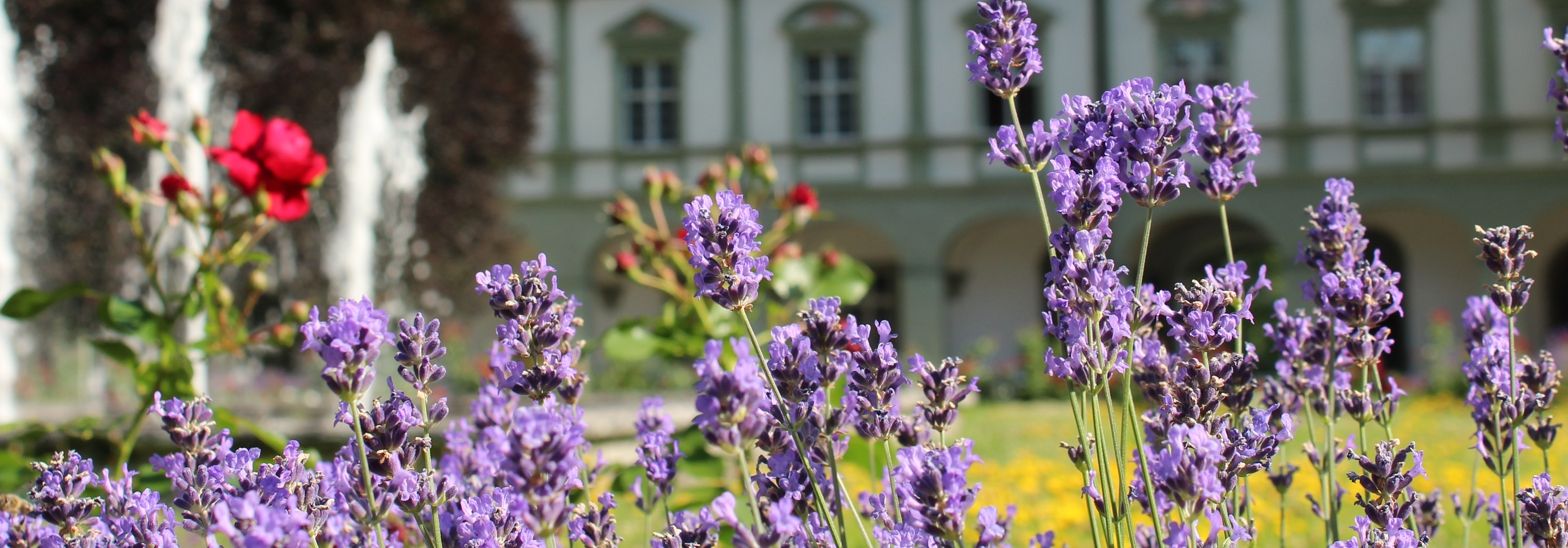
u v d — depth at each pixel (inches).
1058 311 50.0
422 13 458.3
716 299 46.6
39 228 336.8
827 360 49.8
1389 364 738.8
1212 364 52.7
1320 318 59.6
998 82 51.5
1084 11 724.7
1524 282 54.4
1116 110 50.9
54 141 343.0
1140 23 721.0
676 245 126.0
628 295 754.2
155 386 89.2
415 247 438.6
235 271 357.7
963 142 730.2
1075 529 131.4
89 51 349.1
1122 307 48.8
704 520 47.1
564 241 747.4
